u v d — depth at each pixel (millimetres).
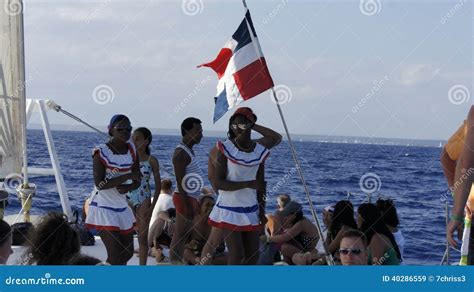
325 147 93375
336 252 10102
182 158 10648
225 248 10984
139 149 10883
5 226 6855
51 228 7203
